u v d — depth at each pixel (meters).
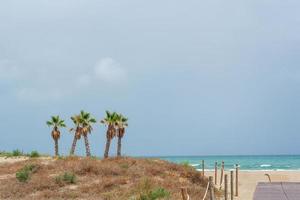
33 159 43.97
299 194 24.19
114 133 80.31
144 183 33.00
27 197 31.61
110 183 33.97
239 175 54.06
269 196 23.69
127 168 38.72
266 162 185.75
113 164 39.53
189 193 31.70
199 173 40.50
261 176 52.94
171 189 32.41
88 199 30.34
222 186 43.06
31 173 38.19
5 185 34.59
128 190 31.97
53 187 34.16
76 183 35.31
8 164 43.41
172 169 40.06
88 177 36.84
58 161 41.53
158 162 41.47
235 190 39.50
